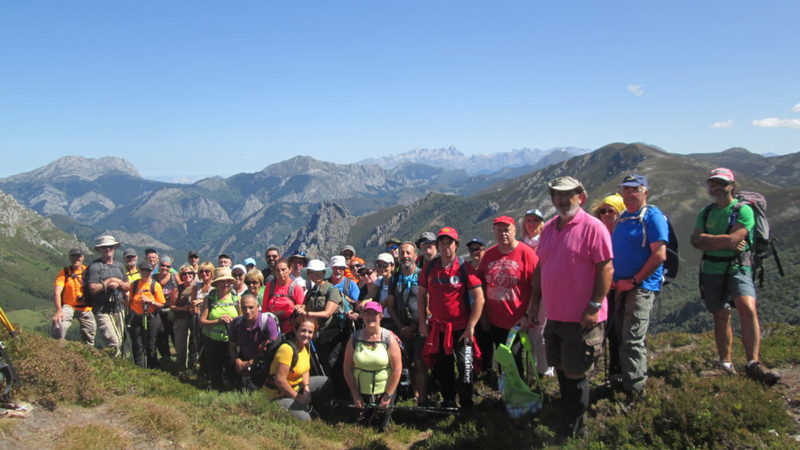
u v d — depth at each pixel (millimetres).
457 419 5035
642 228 4285
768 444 3699
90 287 6809
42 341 4984
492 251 5289
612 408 4426
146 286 7508
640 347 4355
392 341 5379
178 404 4996
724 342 4660
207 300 6723
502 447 4289
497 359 4734
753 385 4277
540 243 4113
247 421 4805
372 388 5312
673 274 4516
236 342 6199
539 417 4562
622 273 4363
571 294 3873
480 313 5055
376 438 5039
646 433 4039
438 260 5266
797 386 4367
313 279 6211
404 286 5941
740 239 4328
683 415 4008
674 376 4746
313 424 5219
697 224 4629
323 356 6121
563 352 3945
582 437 4074
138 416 4297
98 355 5863
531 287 5137
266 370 5746
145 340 7500
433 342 5211
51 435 3775
